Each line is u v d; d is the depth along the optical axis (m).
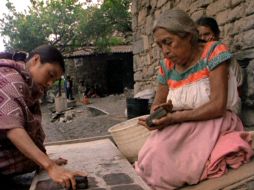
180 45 2.33
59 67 2.49
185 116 2.32
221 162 2.21
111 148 3.15
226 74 2.35
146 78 7.93
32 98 2.48
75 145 3.39
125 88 25.22
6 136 2.33
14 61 2.43
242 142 2.23
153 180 2.26
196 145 2.28
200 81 2.40
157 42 2.42
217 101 2.30
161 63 2.68
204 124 2.33
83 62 27.52
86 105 19.38
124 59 26.92
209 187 2.20
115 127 3.03
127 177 2.25
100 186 2.09
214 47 2.38
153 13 7.20
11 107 2.16
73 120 12.97
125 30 24.39
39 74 2.45
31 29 23.44
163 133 2.35
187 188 2.24
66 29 23.95
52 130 10.77
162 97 2.71
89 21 23.69
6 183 2.59
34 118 2.43
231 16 4.20
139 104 6.12
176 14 2.33
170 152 2.26
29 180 2.70
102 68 27.27
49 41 24.34
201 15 4.92
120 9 23.17
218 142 2.28
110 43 25.17
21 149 2.09
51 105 23.09
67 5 23.73
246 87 3.87
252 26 3.80
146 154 2.32
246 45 3.91
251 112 3.84
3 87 2.23
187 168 2.22
